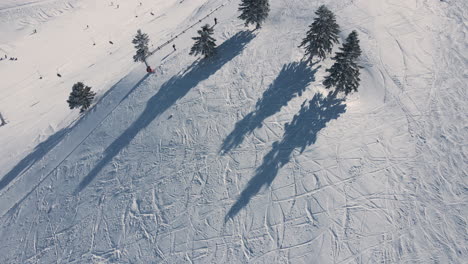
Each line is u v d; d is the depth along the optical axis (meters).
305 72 29.00
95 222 24.47
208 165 24.94
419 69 28.31
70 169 29.80
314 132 24.75
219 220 21.73
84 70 60.66
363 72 28.64
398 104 26.02
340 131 24.58
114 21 94.06
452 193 20.73
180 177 24.88
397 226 19.56
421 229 19.33
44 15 99.00
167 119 29.28
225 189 23.22
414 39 30.83
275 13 37.25
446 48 29.75
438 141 23.39
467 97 25.81
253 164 24.02
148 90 33.41
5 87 67.00
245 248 20.09
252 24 35.91
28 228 26.41
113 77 45.94
